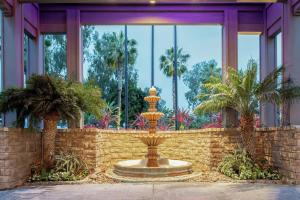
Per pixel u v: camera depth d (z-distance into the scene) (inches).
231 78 282.4
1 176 229.0
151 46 569.0
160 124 518.6
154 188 228.7
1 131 229.1
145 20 385.7
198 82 637.3
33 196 204.7
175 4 385.7
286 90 276.7
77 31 377.4
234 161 278.5
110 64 619.2
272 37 384.5
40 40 388.8
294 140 237.1
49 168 272.8
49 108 254.4
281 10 336.8
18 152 245.0
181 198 196.4
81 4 382.3
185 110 493.4
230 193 210.1
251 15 391.2
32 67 377.1
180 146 355.3
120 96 607.2
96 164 295.6
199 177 271.1
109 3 361.4
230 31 381.1
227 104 289.3
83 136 296.8
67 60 373.7
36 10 375.2
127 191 218.8
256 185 238.8
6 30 307.9
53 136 276.4
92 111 283.9
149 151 299.1
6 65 307.0
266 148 286.5
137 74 616.7
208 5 386.0
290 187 229.0
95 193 213.0
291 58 313.3
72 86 270.2
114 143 342.3
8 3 297.0
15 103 255.6
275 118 378.6
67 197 201.3
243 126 281.9
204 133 318.0
